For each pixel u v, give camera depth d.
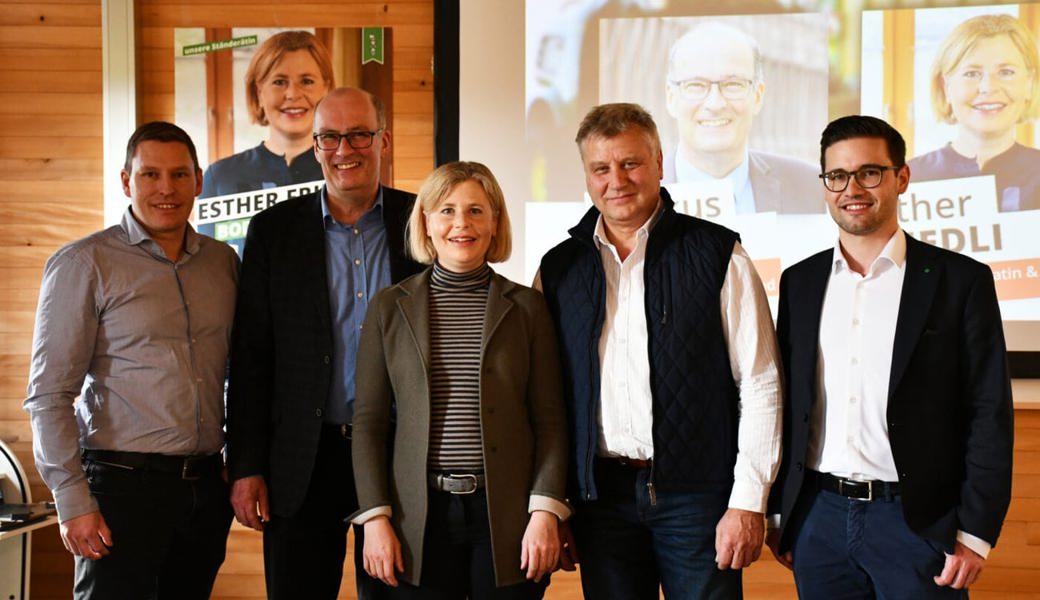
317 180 3.29
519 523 1.99
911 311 1.97
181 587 2.32
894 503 1.96
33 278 3.36
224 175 3.30
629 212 2.05
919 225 3.13
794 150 3.16
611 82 3.21
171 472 2.20
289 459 2.21
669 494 2.04
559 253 2.21
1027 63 3.08
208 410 2.28
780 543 2.11
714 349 2.05
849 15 3.14
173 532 2.23
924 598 1.93
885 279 2.03
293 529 2.22
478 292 2.08
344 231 2.36
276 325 2.28
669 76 3.19
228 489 2.35
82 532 2.10
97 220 3.36
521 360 2.05
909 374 1.95
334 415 2.26
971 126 3.10
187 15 3.32
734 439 2.07
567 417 2.10
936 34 3.11
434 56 3.22
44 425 2.11
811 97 3.15
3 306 3.36
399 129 3.29
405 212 2.40
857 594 2.04
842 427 2.00
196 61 3.32
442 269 2.10
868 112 3.13
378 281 2.33
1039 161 3.07
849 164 2.00
